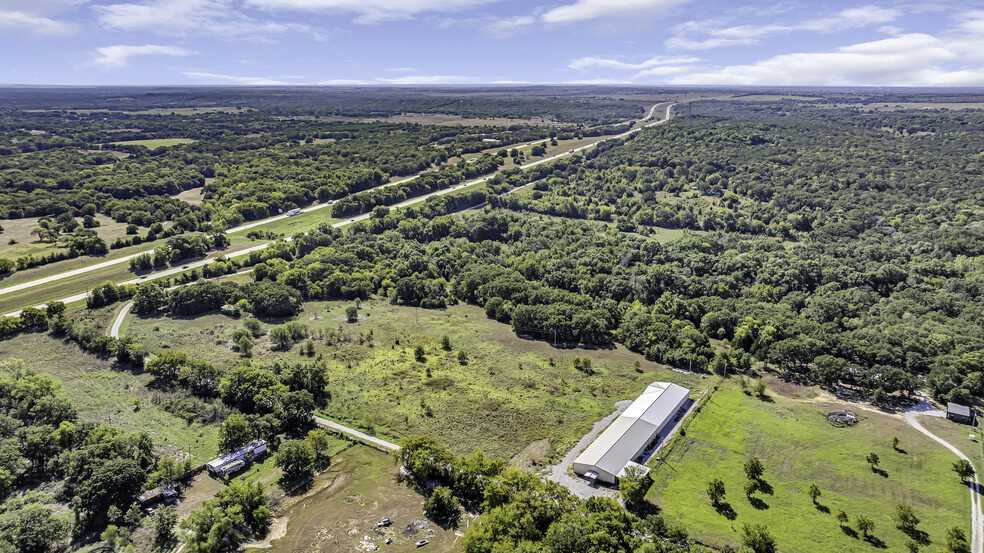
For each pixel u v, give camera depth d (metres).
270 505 79.31
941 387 107.62
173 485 81.31
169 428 97.00
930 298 147.25
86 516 73.94
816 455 91.50
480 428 99.88
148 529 72.88
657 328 136.25
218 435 93.75
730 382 118.62
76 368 117.12
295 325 137.88
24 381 100.06
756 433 98.19
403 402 108.62
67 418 93.88
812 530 74.06
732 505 79.25
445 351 133.38
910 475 85.69
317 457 90.81
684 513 77.38
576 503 73.38
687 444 94.88
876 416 103.94
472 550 66.12
